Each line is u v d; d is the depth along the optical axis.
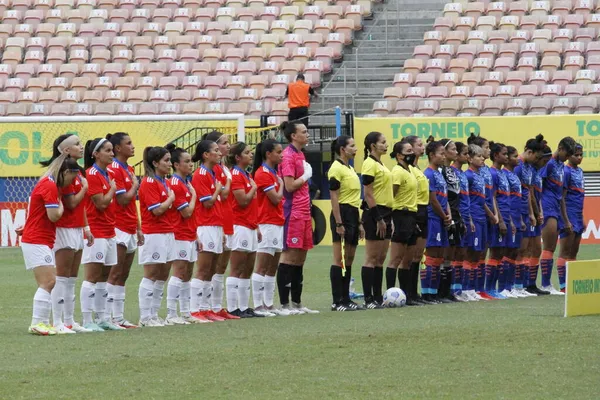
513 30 83.38
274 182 34.38
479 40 82.69
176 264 32.56
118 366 23.14
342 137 35.19
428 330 28.23
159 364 23.33
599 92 76.19
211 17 89.94
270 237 34.34
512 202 41.12
